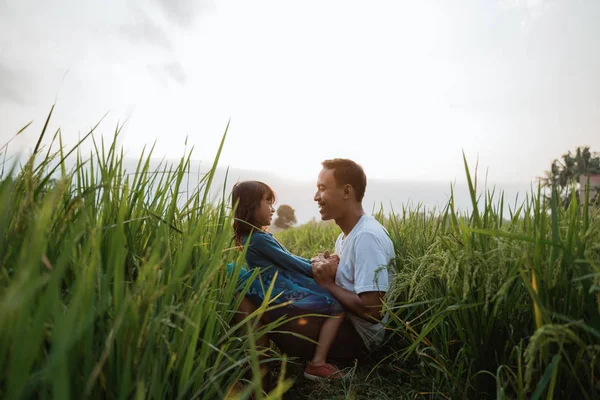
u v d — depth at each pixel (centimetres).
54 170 145
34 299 107
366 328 273
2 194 100
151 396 126
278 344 274
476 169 186
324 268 273
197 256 205
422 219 353
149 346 123
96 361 119
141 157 182
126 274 162
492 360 182
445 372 196
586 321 151
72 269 133
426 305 242
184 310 144
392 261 267
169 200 205
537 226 177
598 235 148
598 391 144
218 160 199
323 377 249
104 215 156
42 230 91
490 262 172
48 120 132
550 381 147
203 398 152
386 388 233
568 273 148
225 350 183
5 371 93
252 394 222
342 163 306
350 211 307
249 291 267
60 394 80
